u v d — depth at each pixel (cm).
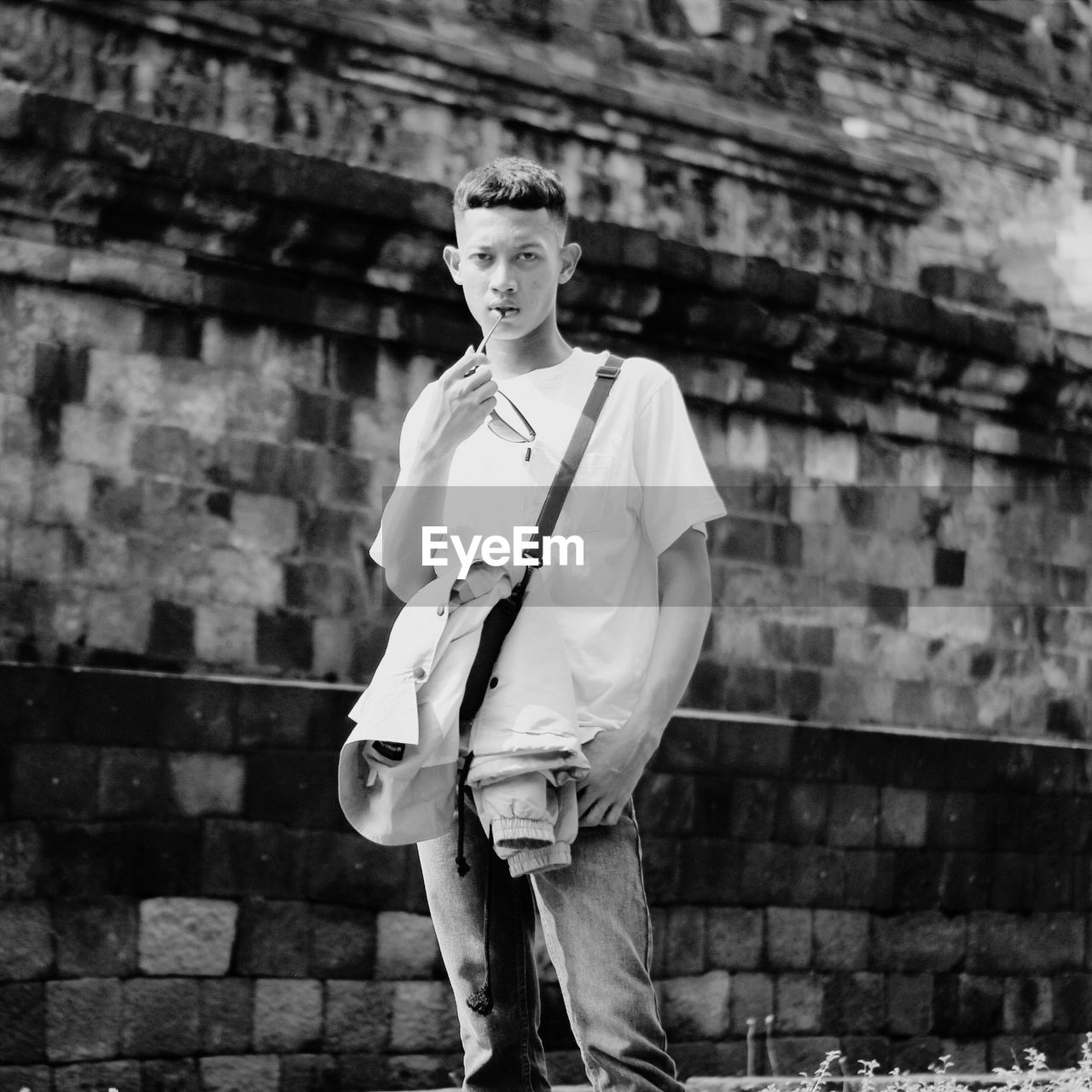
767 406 993
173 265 806
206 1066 743
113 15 807
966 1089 635
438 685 332
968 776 999
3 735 714
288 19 841
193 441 807
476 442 349
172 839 746
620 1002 334
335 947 780
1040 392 1092
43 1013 709
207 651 800
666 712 342
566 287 910
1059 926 1028
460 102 907
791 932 918
